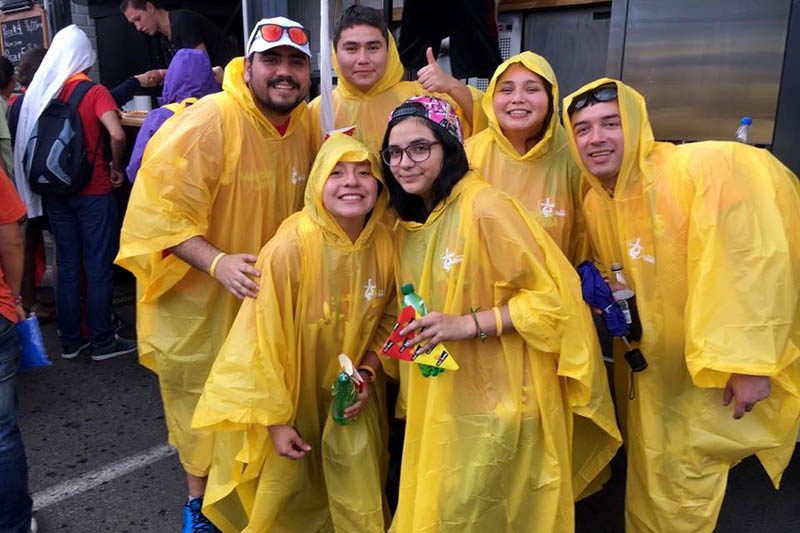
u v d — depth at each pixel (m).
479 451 2.07
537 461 2.09
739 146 2.03
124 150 4.25
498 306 2.06
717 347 1.90
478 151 2.55
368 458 2.30
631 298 2.13
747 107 3.10
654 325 2.12
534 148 2.44
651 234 2.10
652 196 2.07
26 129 4.09
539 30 4.31
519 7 4.31
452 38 3.98
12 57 7.67
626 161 2.06
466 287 2.06
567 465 2.11
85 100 4.02
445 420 2.11
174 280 2.45
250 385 2.07
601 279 2.13
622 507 2.90
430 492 2.12
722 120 3.17
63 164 3.99
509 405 2.06
